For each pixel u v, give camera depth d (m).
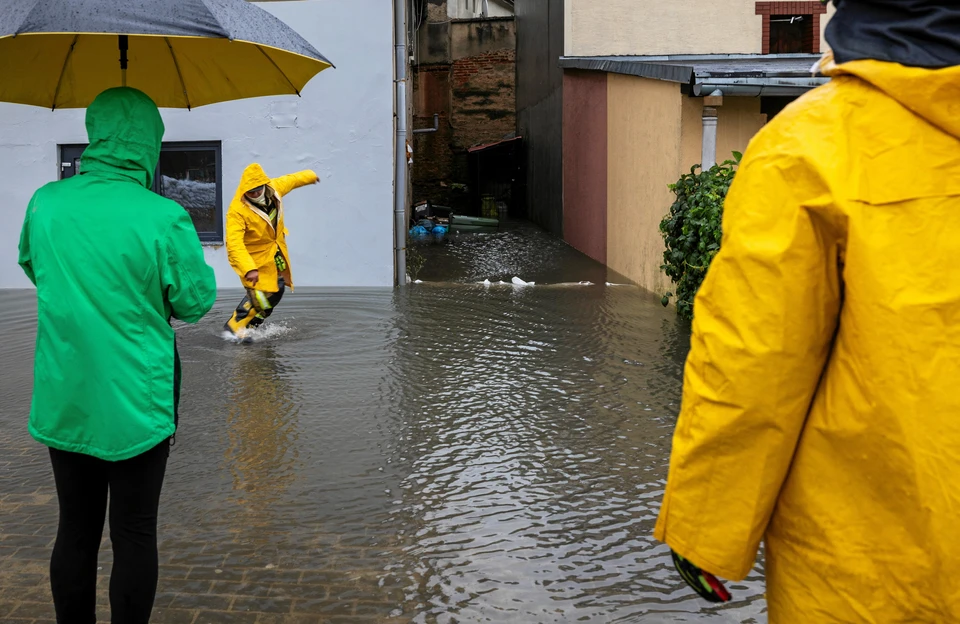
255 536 4.07
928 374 1.49
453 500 4.52
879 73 1.52
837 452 1.61
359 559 3.84
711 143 10.04
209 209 11.69
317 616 3.35
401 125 11.55
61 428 2.77
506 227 20.92
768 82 9.80
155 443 2.80
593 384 6.78
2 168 11.55
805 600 1.66
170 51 3.79
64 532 2.90
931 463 1.50
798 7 15.11
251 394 6.52
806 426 1.66
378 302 10.47
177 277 2.85
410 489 4.67
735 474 1.68
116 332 2.76
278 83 3.99
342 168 11.59
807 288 1.59
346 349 7.97
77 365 2.74
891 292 1.50
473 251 16.31
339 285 11.79
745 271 1.62
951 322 1.49
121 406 2.75
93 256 2.76
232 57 3.79
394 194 11.68
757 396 1.62
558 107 18.39
